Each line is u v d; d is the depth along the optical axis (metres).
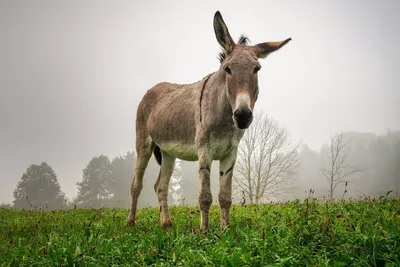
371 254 3.36
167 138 7.12
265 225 4.94
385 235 3.76
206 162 5.73
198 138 5.89
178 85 8.01
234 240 4.04
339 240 3.69
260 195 29.67
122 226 7.04
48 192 66.06
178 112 6.81
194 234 4.46
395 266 3.10
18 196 65.44
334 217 5.23
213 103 5.77
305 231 3.93
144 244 4.16
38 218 8.73
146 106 8.18
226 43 5.68
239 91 5.06
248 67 5.25
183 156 6.81
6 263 3.90
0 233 5.99
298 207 7.16
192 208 9.52
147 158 8.03
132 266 3.47
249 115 4.89
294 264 3.15
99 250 3.99
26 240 5.35
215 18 5.62
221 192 5.86
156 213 9.13
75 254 3.78
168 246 3.90
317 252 3.43
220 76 5.77
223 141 5.75
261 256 3.16
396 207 6.28
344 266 3.21
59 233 5.88
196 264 3.30
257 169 31.42
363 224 4.60
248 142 30.08
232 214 7.55
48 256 3.84
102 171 68.44
